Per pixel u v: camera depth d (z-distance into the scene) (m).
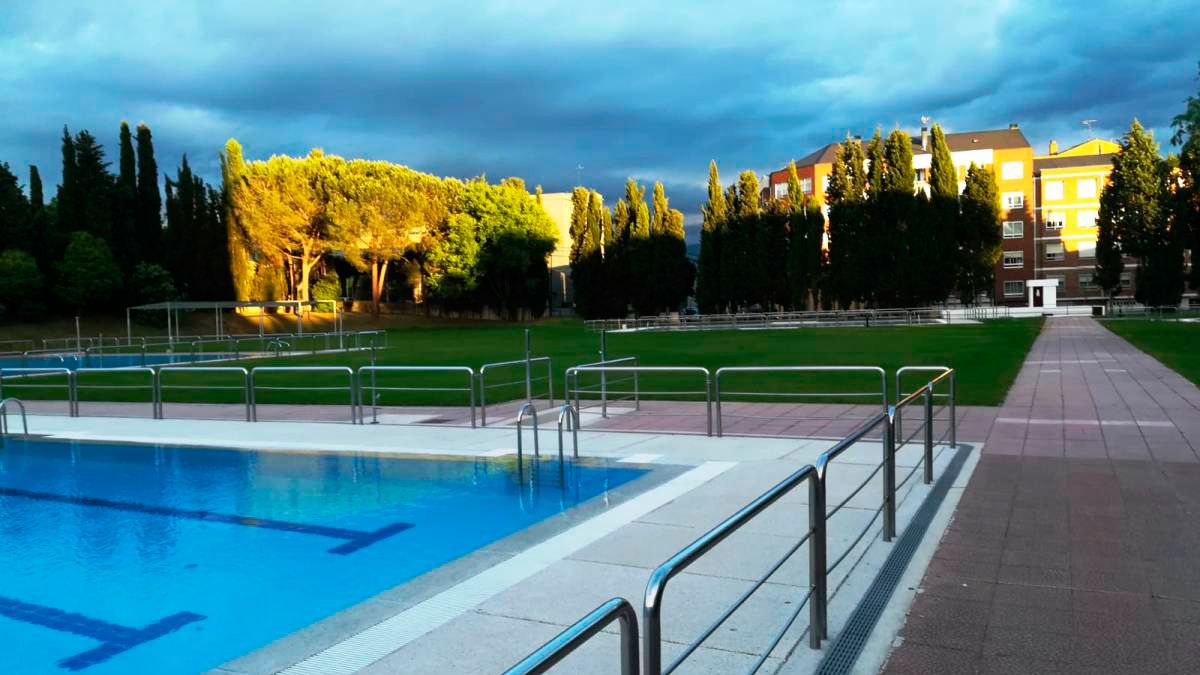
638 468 9.33
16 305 48.88
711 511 6.98
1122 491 7.36
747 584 5.07
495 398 16.81
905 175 56.25
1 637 4.91
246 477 9.64
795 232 60.34
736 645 4.16
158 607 5.39
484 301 72.19
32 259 48.84
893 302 57.69
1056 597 4.77
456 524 7.27
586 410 14.44
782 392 16.44
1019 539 5.95
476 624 4.58
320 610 5.27
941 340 33.47
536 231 69.81
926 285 55.88
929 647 4.11
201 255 58.69
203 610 5.32
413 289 74.69
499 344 38.78
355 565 6.20
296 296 62.81
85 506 8.37
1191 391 14.66
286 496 8.59
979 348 28.06
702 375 20.38
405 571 6.02
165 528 7.45
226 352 38.03
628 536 6.29
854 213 57.72
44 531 7.41
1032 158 76.19
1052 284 66.06
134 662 4.51
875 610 4.61
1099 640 4.15
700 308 66.69
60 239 51.97
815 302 63.66
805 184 82.31
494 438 11.57
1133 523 6.31
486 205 65.88
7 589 5.81
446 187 64.62
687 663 3.94
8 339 45.81
